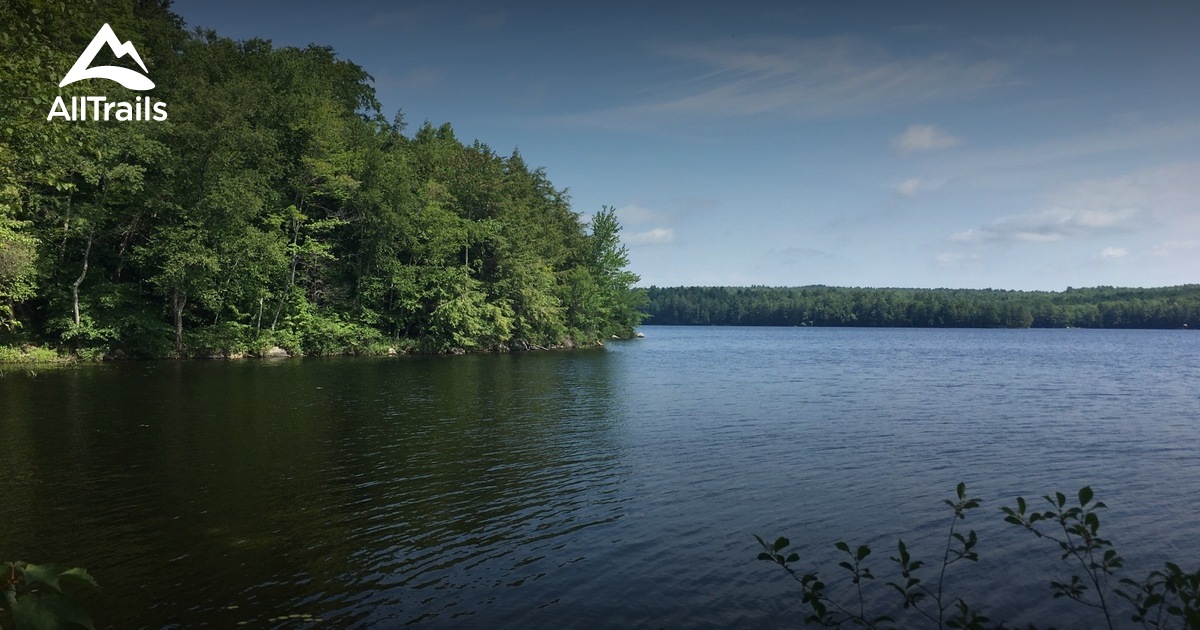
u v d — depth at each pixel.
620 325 88.06
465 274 53.34
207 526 10.38
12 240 28.86
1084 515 5.52
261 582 8.41
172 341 39.53
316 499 11.84
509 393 26.73
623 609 7.82
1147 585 5.38
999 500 12.55
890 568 9.11
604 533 10.41
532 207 70.19
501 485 13.02
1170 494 13.07
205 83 40.31
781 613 7.74
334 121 47.03
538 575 8.77
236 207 37.16
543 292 62.12
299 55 54.78
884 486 13.40
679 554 9.57
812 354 62.78
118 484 12.45
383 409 21.66
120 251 39.31
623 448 16.55
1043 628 7.38
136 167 34.50
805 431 19.34
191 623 7.31
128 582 8.32
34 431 16.97
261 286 42.38
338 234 49.50
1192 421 22.08
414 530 10.42
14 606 2.62
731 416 21.98
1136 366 48.72
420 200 51.31
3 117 11.92
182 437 16.53
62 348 35.97
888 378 37.16
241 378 29.59
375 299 50.34
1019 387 32.94
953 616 7.66
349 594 8.12
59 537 9.77
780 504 12.07
